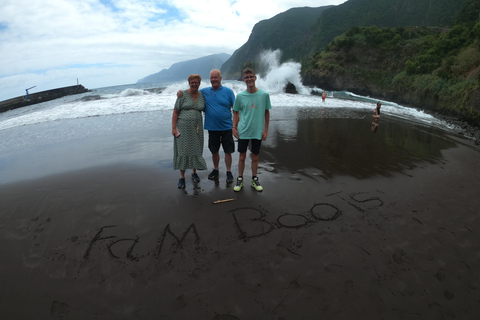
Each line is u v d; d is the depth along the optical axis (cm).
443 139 771
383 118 1127
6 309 199
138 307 199
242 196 372
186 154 384
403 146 655
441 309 200
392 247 267
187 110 379
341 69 3778
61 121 977
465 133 936
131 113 1116
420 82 2186
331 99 1944
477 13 4169
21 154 585
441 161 542
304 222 311
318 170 473
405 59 3438
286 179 431
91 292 213
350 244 271
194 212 331
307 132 775
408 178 443
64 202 356
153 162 507
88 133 772
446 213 333
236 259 249
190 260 248
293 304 202
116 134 744
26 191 390
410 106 2070
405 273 234
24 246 270
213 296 209
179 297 208
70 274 232
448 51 2422
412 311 198
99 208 340
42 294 212
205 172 461
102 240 279
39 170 477
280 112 1191
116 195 374
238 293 211
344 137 727
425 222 312
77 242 276
